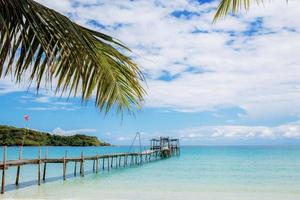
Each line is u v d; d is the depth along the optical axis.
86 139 138.38
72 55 2.80
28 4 2.63
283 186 23.02
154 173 32.00
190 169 37.09
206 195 18.70
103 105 3.18
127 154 40.59
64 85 2.92
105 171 33.88
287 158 61.69
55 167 37.56
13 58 2.62
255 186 22.83
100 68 3.01
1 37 2.59
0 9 2.61
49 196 17.52
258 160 55.41
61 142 102.81
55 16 2.69
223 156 71.12
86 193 18.73
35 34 2.62
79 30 2.78
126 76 3.14
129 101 3.24
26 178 26.28
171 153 69.88
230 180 26.41
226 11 4.68
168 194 18.86
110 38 2.91
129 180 25.64
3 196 17.41
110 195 18.14
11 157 58.09
